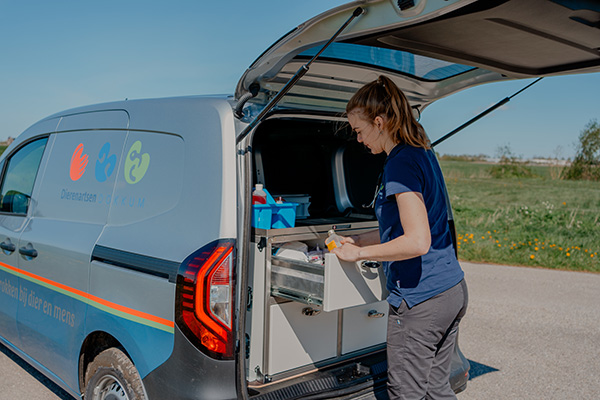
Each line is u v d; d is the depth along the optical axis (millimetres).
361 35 1991
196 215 2318
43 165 3514
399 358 2334
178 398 2258
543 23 2020
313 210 3623
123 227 2666
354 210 3604
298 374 2736
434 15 1756
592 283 7250
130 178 2736
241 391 2217
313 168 3686
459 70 2885
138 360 2447
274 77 2408
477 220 12125
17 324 3504
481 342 4969
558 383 4105
